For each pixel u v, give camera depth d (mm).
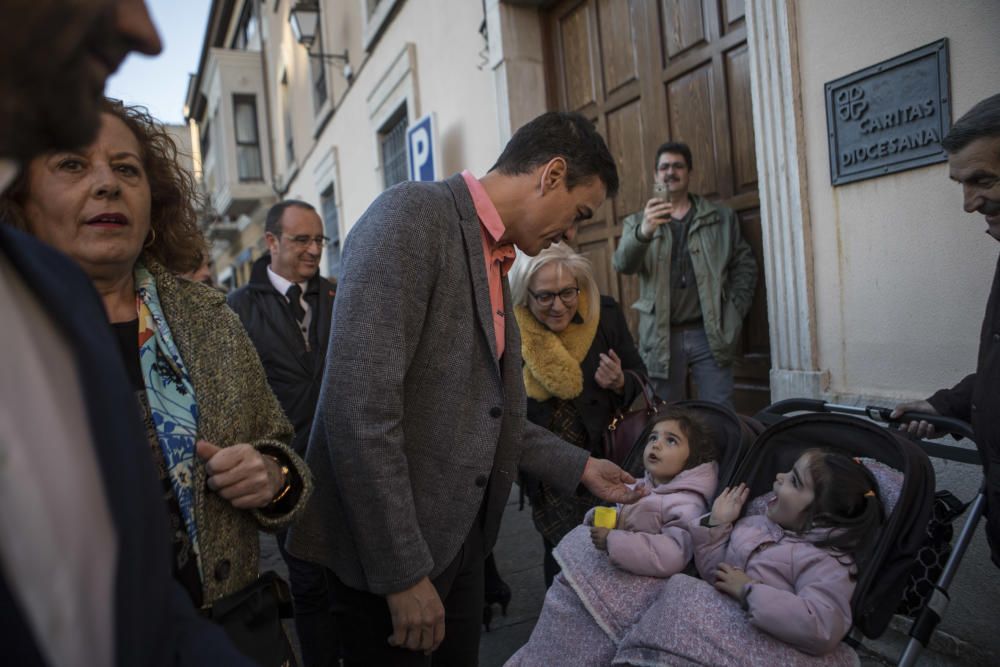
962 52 1953
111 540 483
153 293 1181
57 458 452
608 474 1807
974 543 2098
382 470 1218
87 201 1024
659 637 1480
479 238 1383
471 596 1588
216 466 1092
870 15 2207
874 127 2227
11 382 439
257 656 1127
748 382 3270
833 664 1397
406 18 6117
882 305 2273
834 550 1511
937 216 2080
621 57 3953
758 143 2678
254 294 2723
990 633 2068
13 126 435
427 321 1331
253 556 1229
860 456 1676
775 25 2525
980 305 1998
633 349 2545
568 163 1428
